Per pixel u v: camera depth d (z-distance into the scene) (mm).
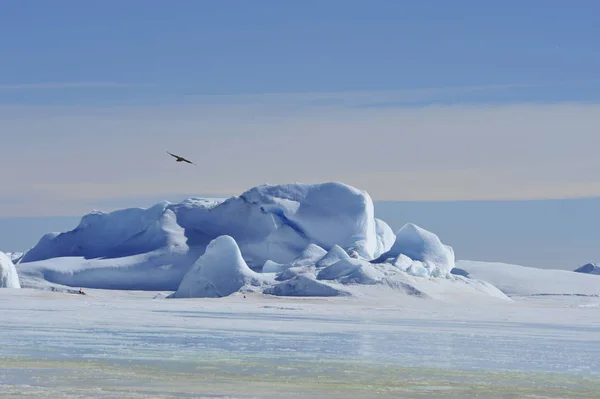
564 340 72688
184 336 67812
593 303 189250
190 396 36562
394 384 42531
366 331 78688
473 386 42594
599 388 42750
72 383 39688
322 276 180125
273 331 75500
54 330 70875
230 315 103875
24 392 36562
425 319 104688
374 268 179375
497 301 173125
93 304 132250
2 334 65875
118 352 54125
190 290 186375
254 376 44094
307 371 46875
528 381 45000
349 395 38312
